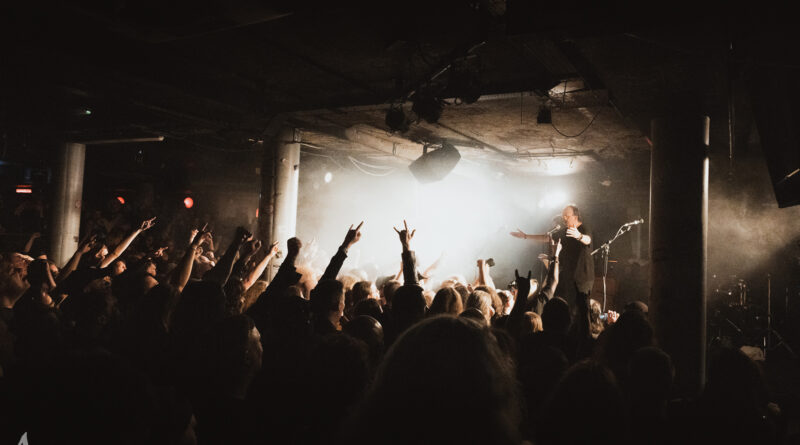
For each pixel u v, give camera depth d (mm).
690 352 5086
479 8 4023
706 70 4234
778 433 2471
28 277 3359
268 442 1538
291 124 8016
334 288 2752
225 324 1854
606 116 7332
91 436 876
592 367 1466
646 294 11219
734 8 2943
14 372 917
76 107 8367
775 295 9422
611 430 1354
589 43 3867
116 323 2764
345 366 1487
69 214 10047
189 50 5441
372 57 5438
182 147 14625
